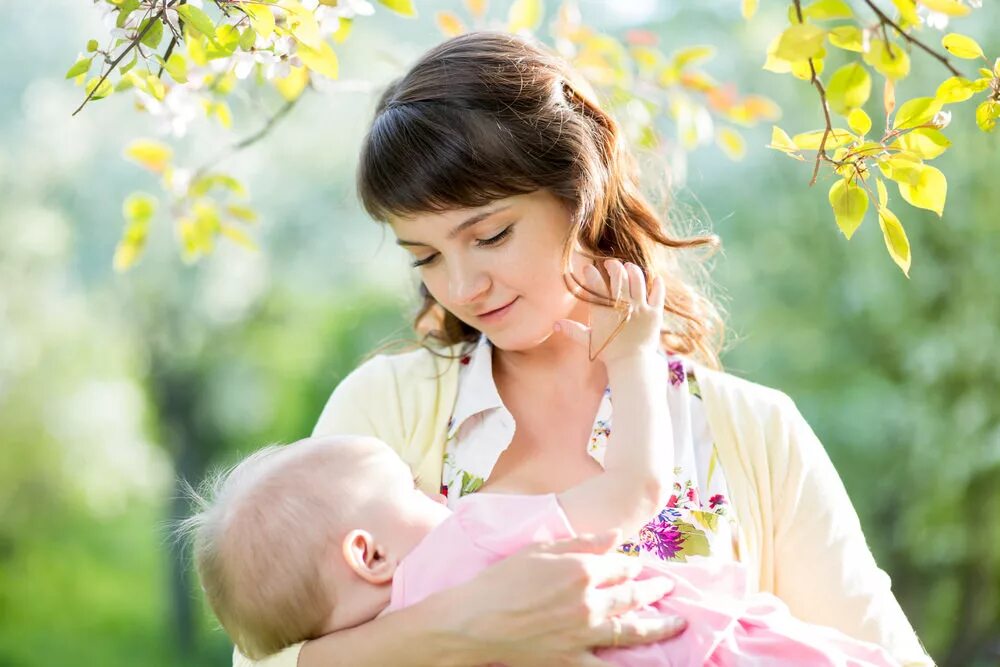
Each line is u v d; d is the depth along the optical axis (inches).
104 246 433.7
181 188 115.5
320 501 65.1
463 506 64.2
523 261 66.3
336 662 60.9
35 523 549.6
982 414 292.4
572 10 138.3
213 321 486.0
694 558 67.1
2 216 417.7
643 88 137.9
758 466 71.2
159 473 539.8
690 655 60.4
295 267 463.2
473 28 138.6
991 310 286.4
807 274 331.3
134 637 570.9
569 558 58.9
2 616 567.5
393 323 543.5
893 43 61.1
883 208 62.8
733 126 335.0
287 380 548.4
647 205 76.0
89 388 491.5
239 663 70.8
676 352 78.5
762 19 352.5
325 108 411.5
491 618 58.2
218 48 64.5
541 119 66.9
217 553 66.3
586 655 58.9
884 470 317.4
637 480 62.7
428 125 65.4
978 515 309.4
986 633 318.3
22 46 404.5
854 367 325.4
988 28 261.1
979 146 271.1
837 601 69.3
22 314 446.6
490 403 72.1
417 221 66.1
